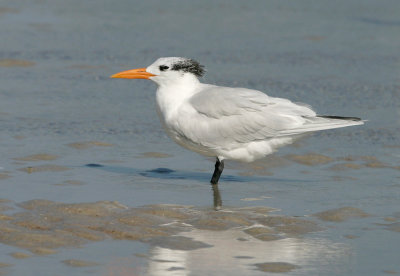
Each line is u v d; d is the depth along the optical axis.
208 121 12.52
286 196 11.97
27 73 20.72
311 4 32.19
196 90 12.86
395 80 20.83
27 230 9.82
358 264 9.05
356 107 18.05
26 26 26.52
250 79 20.67
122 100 18.42
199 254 9.27
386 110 17.80
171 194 11.94
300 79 20.80
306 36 26.47
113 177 12.73
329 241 9.85
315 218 10.81
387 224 10.55
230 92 12.62
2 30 25.69
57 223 10.16
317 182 12.81
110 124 16.25
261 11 30.64
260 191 12.28
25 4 30.03
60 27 26.66
